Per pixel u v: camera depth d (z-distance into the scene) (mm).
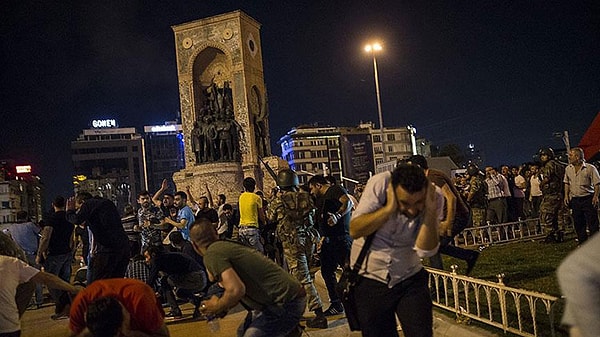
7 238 5117
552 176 11953
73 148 112750
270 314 4527
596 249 1878
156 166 115250
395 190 3629
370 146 82375
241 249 4492
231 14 25969
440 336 6164
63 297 5387
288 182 7496
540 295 5059
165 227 11281
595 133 14320
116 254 8234
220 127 24062
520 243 12789
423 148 109938
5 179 93438
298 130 93875
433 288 7559
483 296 7520
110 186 107062
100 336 3678
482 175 14219
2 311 4621
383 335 4035
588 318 1860
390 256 3912
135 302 4336
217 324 4926
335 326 7242
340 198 7465
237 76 25766
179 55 26844
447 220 5930
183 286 8609
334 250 7605
